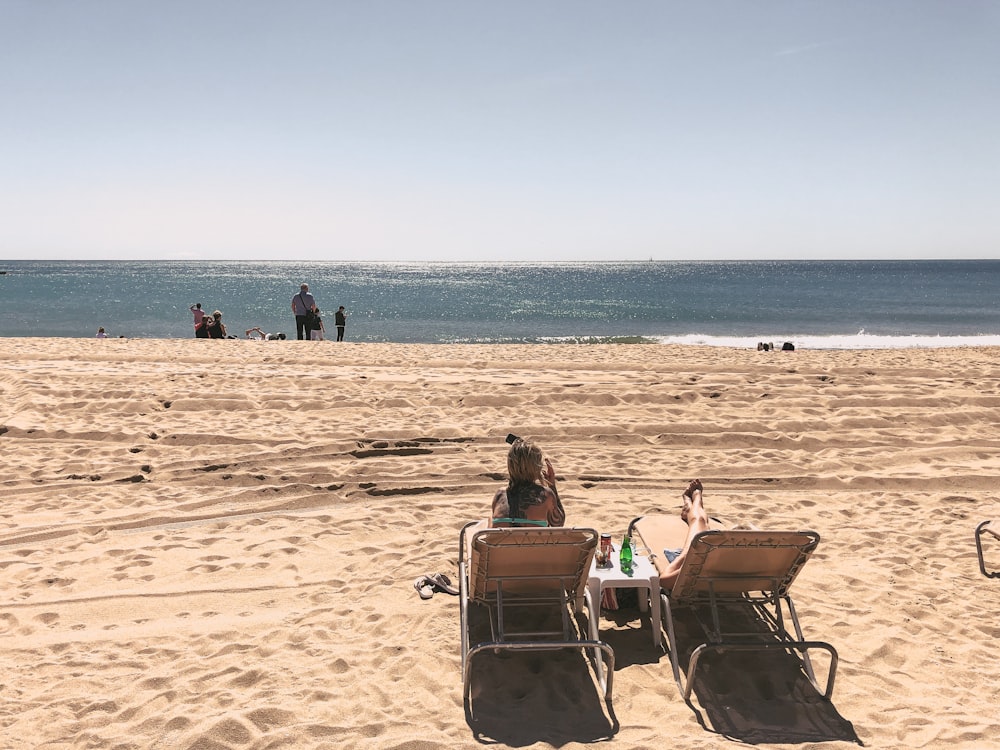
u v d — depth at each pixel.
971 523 6.52
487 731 3.49
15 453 8.08
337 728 3.47
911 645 4.38
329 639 4.39
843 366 14.16
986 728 3.53
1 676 3.96
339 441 8.53
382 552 5.76
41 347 16.55
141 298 71.06
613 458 8.27
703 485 7.54
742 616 4.73
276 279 129.38
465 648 4.12
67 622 4.64
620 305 57.69
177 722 3.49
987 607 4.91
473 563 4.09
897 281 109.00
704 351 17.86
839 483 7.62
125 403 9.86
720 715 3.68
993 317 43.84
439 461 8.09
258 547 5.87
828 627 4.59
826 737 3.49
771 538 3.87
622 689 3.92
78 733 3.43
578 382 11.59
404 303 62.72
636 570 4.43
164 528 6.30
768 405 10.27
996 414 9.87
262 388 10.94
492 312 51.38
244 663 4.09
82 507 6.71
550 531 3.84
